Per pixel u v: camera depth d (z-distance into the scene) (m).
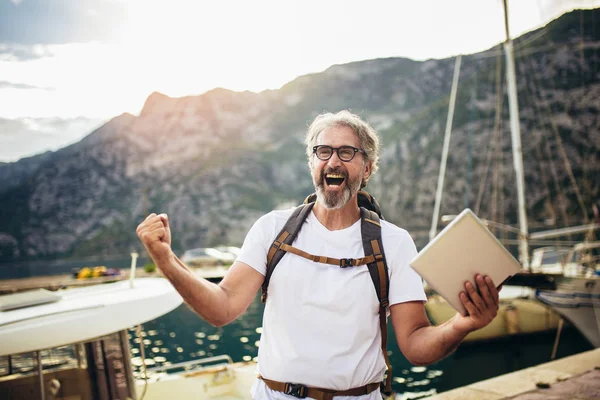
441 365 10.39
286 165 146.50
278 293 1.63
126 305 2.64
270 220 1.78
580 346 11.37
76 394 2.72
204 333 15.63
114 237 132.62
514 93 14.63
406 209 106.44
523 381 4.64
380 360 1.62
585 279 10.90
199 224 129.88
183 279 1.45
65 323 2.39
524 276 11.48
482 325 1.33
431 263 1.30
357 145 1.69
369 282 1.61
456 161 105.19
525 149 86.25
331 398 1.55
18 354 2.42
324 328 1.57
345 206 1.72
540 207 75.19
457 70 20.95
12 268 104.50
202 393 4.87
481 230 1.30
